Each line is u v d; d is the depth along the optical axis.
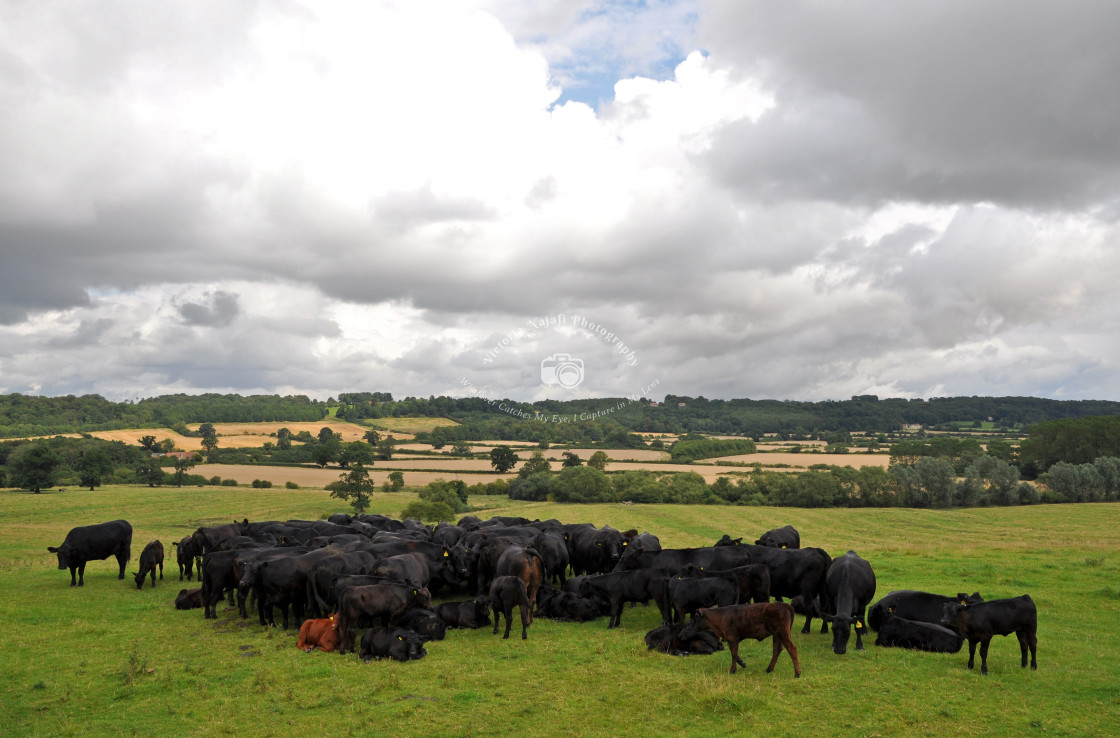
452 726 11.24
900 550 32.53
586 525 25.34
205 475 117.62
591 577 18.42
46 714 12.16
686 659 14.58
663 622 18.23
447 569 20.59
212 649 15.83
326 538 22.42
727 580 15.91
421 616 16.47
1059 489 95.56
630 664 14.30
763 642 15.80
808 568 17.19
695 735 10.78
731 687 12.56
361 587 15.80
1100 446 107.06
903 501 91.62
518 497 96.38
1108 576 23.67
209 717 11.86
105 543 24.09
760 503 91.56
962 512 84.56
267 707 12.21
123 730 11.42
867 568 16.23
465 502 91.75
